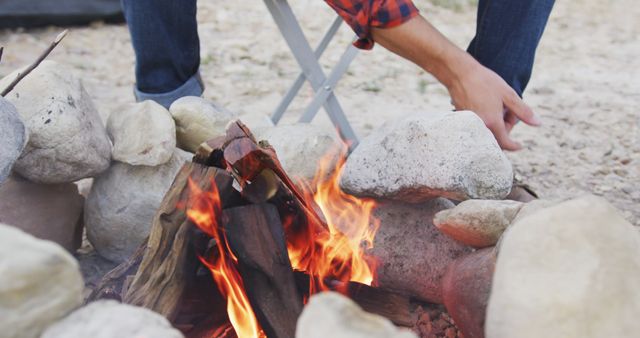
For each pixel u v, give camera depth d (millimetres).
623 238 1398
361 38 2537
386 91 4848
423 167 2197
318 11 6531
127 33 5664
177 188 1943
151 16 2916
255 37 5793
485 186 2170
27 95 2303
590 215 1410
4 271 1206
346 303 1225
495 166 2180
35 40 5359
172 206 1935
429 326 2223
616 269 1352
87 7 5684
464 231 2033
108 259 2596
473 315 1886
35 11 5508
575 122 4309
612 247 1378
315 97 3260
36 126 2254
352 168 2379
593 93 4867
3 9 5406
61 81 2367
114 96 4465
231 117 2771
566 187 3441
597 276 1336
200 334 1973
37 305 1253
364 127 4188
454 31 6266
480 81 2488
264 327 1889
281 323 1861
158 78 3062
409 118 2316
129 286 1950
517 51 2809
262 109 4391
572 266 1351
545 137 4066
